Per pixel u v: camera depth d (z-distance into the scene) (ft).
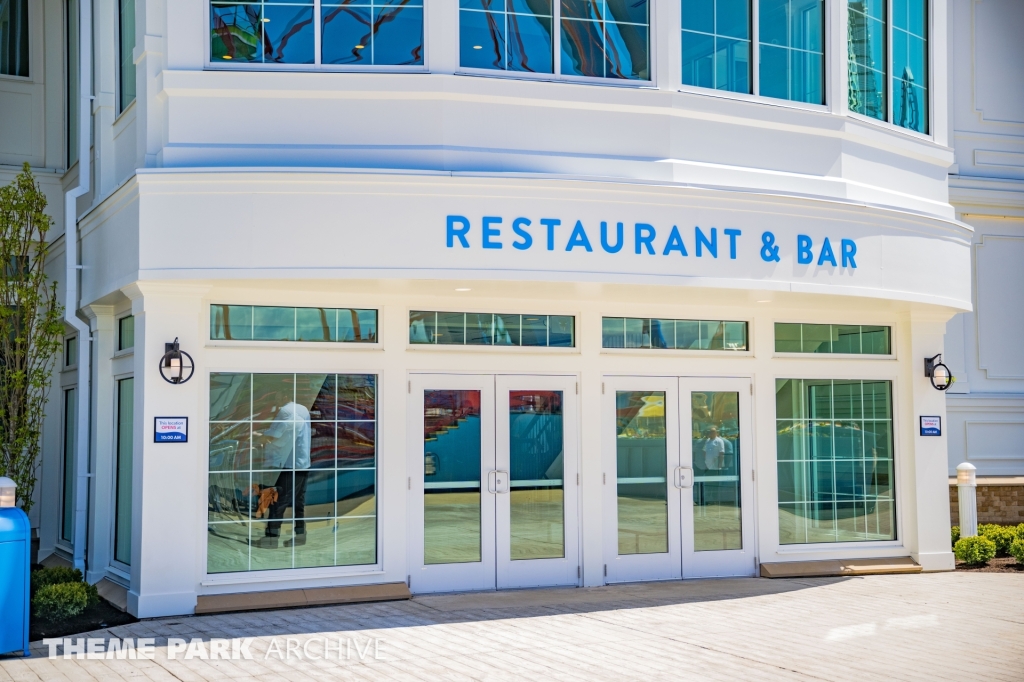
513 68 32.99
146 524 30.73
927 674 23.76
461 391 35.06
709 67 35.27
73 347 42.11
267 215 30.25
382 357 34.01
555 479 36.01
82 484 37.35
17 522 25.73
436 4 32.27
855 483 40.47
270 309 33.09
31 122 44.60
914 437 40.81
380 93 31.68
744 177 34.86
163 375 30.83
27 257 38.40
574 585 35.83
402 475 34.01
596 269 31.83
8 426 37.40
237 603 31.32
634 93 33.55
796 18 37.01
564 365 36.24
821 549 39.47
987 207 51.96
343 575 33.09
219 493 32.17
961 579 38.37
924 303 38.55
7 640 25.35
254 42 31.96
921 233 38.06
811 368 39.83
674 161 33.83
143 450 30.83
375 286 32.24
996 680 23.22
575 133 33.14
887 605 32.76
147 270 30.22
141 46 33.01
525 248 31.19
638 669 24.17
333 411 33.63
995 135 52.65
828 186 36.50
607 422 36.73
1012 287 52.49
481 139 32.30
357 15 32.22
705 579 37.68
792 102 36.58
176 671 23.95
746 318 38.96
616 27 34.09
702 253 33.09
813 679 23.30
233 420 32.48
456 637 27.71
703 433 38.27
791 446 39.52
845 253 35.63
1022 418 51.67
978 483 49.62
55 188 44.24
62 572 33.53
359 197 30.42
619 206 32.24
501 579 35.06
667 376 37.68
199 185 30.30
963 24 52.75
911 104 40.81
